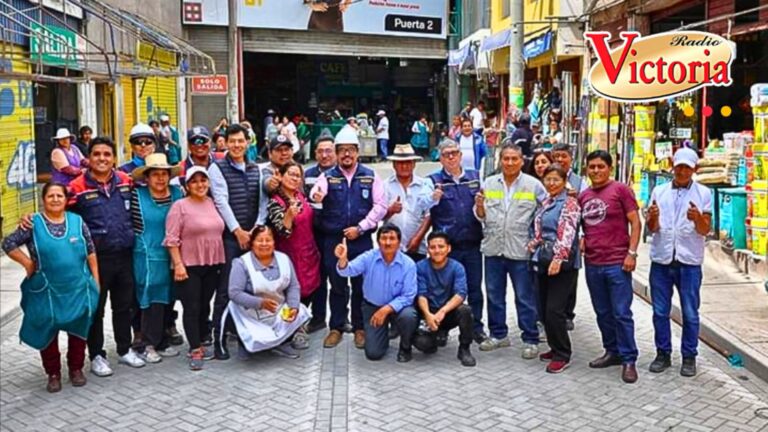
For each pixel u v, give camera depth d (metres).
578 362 7.04
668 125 13.40
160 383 6.61
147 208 6.91
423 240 7.52
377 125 31.72
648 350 7.38
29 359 7.28
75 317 6.23
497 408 6.00
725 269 9.95
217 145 9.11
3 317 8.36
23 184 12.84
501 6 24.06
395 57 31.17
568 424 5.70
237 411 6.00
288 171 7.27
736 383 6.50
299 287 7.22
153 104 21.83
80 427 5.73
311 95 34.41
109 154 6.62
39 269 6.15
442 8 31.14
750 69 12.52
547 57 20.05
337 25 29.33
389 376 6.74
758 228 9.42
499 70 24.34
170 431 5.65
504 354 7.30
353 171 7.52
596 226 6.63
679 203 6.54
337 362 7.09
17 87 12.56
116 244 6.67
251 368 6.96
